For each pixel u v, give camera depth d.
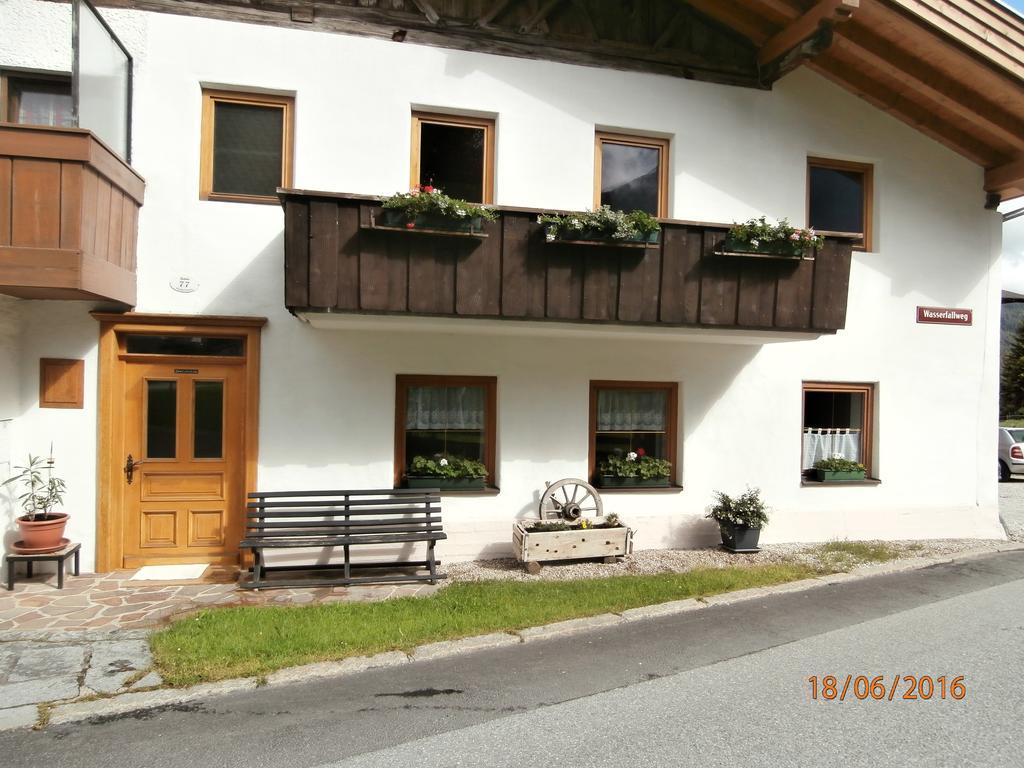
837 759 3.09
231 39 6.26
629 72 7.20
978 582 6.23
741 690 3.85
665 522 7.30
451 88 6.72
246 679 3.92
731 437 7.52
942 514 8.22
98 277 5.23
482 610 5.14
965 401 8.33
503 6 6.87
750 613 5.27
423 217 5.42
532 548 6.31
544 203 6.96
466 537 6.75
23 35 5.91
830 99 7.80
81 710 3.55
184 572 6.09
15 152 4.82
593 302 5.89
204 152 6.30
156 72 6.13
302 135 6.38
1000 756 3.12
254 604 5.29
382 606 5.22
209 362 6.34
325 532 6.09
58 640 4.48
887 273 8.04
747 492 7.50
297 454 6.39
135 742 3.25
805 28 6.81
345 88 6.48
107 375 6.04
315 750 3.18
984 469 8.39
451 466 6.74
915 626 4.98
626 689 3.86
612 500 7.17
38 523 5.57
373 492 6.29
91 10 5.17
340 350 6.46
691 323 6.12
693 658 4.34
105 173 5.24
